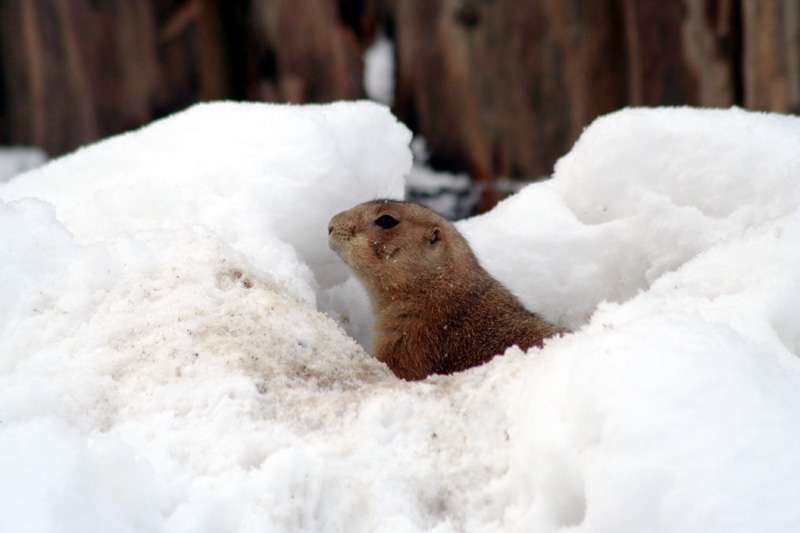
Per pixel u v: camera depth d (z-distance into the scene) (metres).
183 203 10.80
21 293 8.45
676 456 5.61
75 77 32.44
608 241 11.63
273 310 8.47
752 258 8.75
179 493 6.28
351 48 28.88
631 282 11.50
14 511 5.67
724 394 5.88
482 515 6.29
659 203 11.19
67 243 8.92
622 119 11.68
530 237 12.04
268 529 6.06
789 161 10.55
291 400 7.21
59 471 5.89
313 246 11.70
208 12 30.97
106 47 32.19
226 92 31.55
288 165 11.23
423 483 6.42
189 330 8.02
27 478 5.86
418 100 27.62
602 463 5.73
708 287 8.71
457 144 26.97
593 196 11.85
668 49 22.56
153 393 7.30
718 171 10.89
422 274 11.44
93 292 8.59
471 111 26.48
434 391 7.22
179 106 32.31
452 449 6.63
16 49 33.00
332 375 7.84
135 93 32.34
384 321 11.75
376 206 11.56
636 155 11.45
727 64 21.64
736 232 10.63
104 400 7.36
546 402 6.30
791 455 5.59
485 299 11.41
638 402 5.84
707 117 11.38
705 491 5.47
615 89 24.67
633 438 5.71
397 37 27.92
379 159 12.37
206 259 8.94
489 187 26.06
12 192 11.77
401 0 27.45
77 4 32.03
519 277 12.01
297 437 6.75
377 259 11.44
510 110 25.94
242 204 10.73
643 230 11.30
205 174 11.16
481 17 25.84
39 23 32.41
